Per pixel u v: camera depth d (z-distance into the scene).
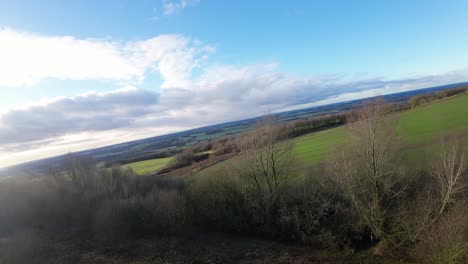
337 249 33.19
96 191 44.28
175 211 38.44
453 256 24.83
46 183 46.41
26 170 57.16
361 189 33.59
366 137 32.81
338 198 36.72
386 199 33.78
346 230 34.09
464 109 61.22
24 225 38.47
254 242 36.47
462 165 29.48
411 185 34.28
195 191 42.59
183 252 33.69
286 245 35.34
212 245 35.62
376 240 33.09
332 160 36.78
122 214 37.72
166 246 34.91
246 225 39.12
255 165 40.22
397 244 30.70
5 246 32.31
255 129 42.97
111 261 31.39
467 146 35.06
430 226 29.02
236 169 41.94
